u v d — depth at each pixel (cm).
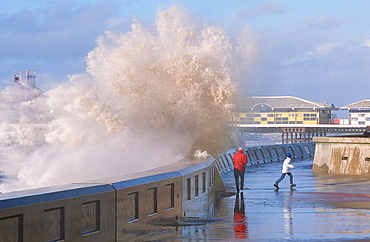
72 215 948
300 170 3856
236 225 1469
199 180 1842
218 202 2030
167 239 1252
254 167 4303
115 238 1098
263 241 1222
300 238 1262
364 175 3388
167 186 1427
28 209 836
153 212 1320
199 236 1290
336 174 3475
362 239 1245
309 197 2203
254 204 1969
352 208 1852
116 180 1169
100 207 1038
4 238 788
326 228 1419
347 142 3497
